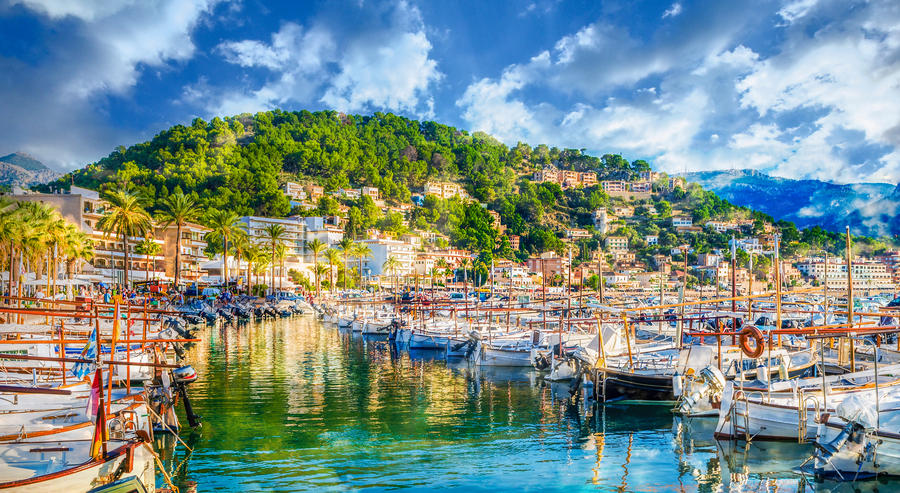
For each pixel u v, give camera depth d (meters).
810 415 28.58
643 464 27.64
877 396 25.19
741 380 30.19
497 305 106.56
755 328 28.98
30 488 18.09
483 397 42.38
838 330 27.38
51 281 66.44
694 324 76.81
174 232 168.00
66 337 38.44
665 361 44.09
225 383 47.38
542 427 34.06
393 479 25.58
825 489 24.45
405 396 42.62
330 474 26.03
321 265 193.75
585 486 24.97
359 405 39.47
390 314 99.31
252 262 167.12
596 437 32.03
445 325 79.19
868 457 24.72
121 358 38.41
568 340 57.47
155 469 26.20
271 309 122.69
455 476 26.06
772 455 28.39
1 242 72.94
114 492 18.70
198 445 29.92
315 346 73.62
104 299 60.00
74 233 96.12
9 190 139.38
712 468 26.94
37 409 25.02
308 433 32.31
